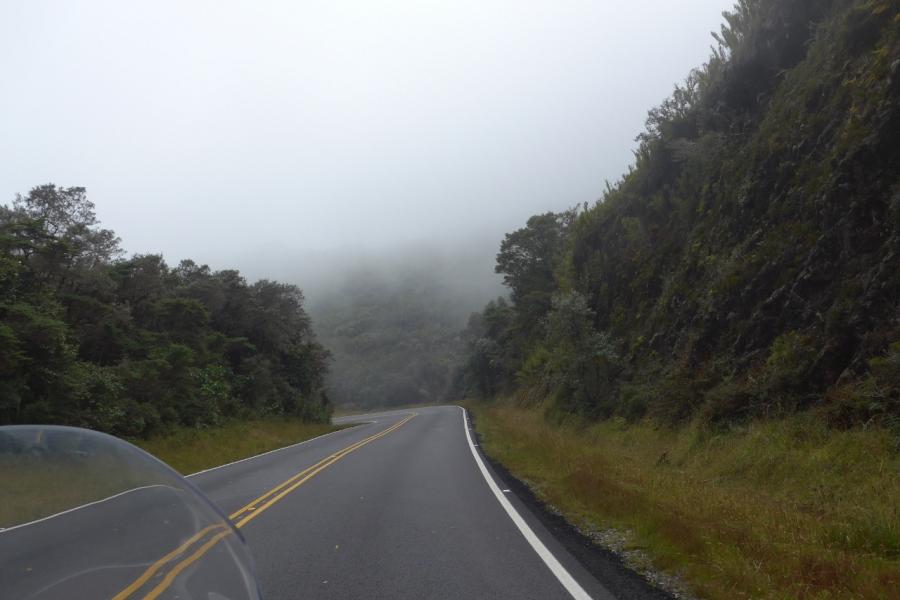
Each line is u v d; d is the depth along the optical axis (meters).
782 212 15.85
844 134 13.58
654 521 7.68
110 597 2.92
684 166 25.75
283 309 46.00
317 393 53.25
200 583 3.19
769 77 21.67
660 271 24.81
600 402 23.05
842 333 11.66
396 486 12.52
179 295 37.19
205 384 31.44
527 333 59.12
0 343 16.28
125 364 24.39
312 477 14.36
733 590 5.25
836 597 4.98
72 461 3.33
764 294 15.14
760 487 10.09
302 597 5.70
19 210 24.27
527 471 14.10
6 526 3.06
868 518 7.02
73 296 23.30
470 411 55.16
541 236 59.84
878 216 12.16
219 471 16.83
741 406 13.30
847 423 10.15
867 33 15.09
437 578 6.20
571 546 7.33
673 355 19.56
